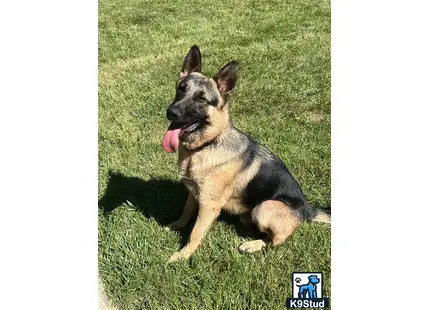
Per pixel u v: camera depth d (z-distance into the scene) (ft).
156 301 4.34
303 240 4.83
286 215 4.72
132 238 4.84
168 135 4.42
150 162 6.07
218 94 4.47
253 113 7.09
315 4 10.82
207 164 4.56
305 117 6.97
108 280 4.57
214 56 8.70
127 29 10.18
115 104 7.32
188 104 4.26
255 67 8.11
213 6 11.23
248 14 10.63
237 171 4.72
